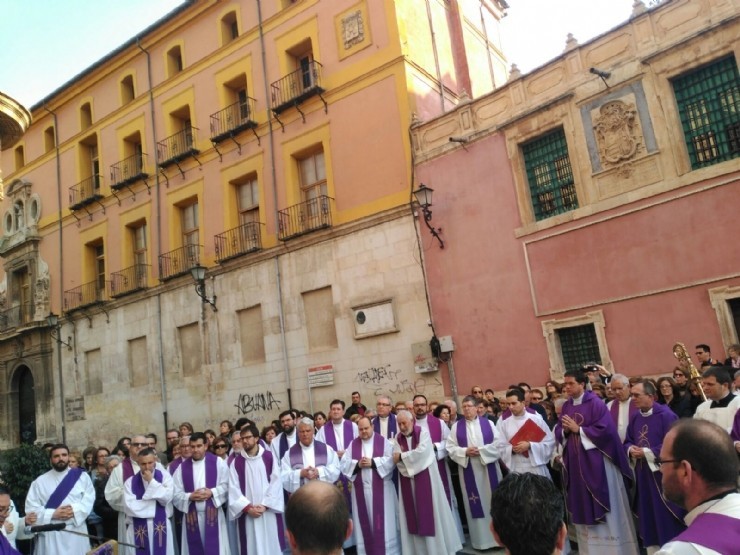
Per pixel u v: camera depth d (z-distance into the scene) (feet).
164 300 69.21
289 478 25.93
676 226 36.81
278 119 60.44
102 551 18.26
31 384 86.99
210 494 25.35
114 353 74.13
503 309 44.14
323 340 55.01
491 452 25.99
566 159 42.91
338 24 57.52
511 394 26.04
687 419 8.82
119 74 79.92
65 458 24.85
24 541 29.09
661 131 37.78
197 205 69.97
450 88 60.23
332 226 54.54
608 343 38.96
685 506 8.46
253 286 60.59
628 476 20.48
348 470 26.63
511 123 44.83
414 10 57.26
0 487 18.03
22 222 90.94
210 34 69.41
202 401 63.36
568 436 21.71
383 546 25.88
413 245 49.67
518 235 43.91
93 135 82.48
